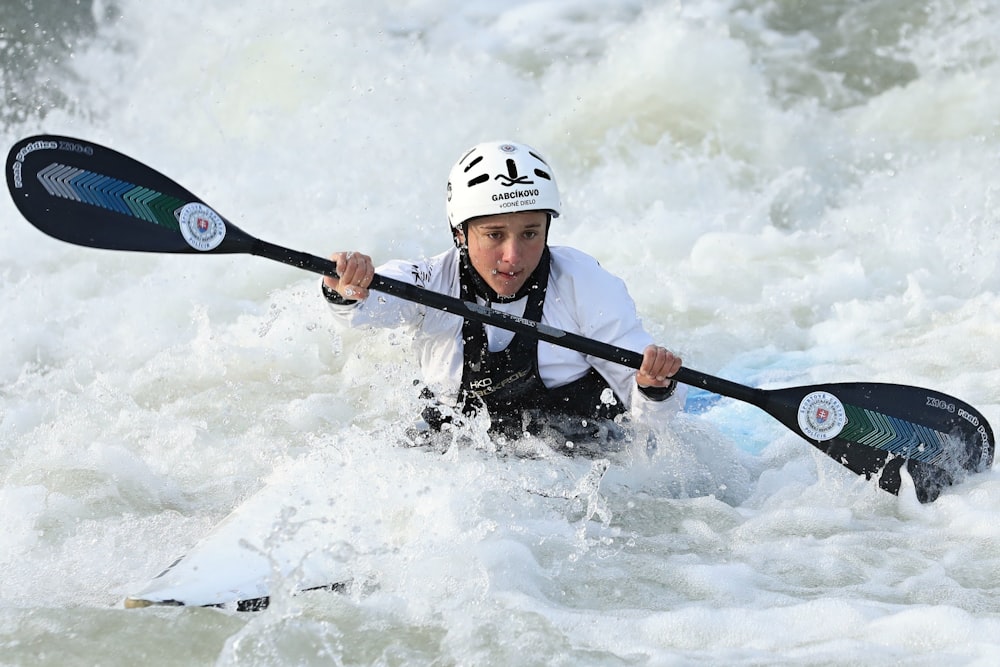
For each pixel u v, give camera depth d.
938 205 28.31
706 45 33.06
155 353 21.58
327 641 10.94
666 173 30.97
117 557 13.25
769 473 15.88
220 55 33.91
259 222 27.64
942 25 35.78
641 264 25.83
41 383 20.41
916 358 20.16
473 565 12.45
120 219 14.13
